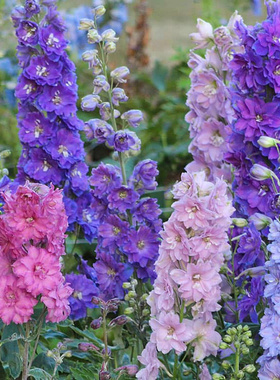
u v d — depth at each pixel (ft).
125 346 7.16
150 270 7.16
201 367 6.62
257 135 6.74
